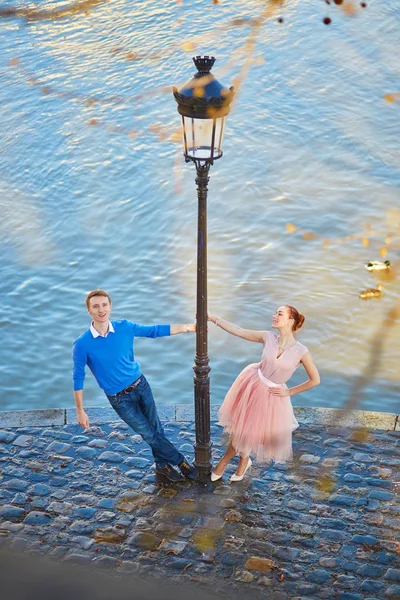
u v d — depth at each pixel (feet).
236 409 22.13
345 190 58.70
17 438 25.14
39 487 22.84
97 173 61.77
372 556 20.08
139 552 20.25
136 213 56.95
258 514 21.65
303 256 51.21
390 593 18.86
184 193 58.70
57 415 26.37
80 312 47.60
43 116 68.90
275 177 60.29
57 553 20.16
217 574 19.47
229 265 50.83
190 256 52.16
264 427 21.70
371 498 22.24
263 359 21.86
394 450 24.35
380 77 73.56
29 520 21.44
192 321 45.88
